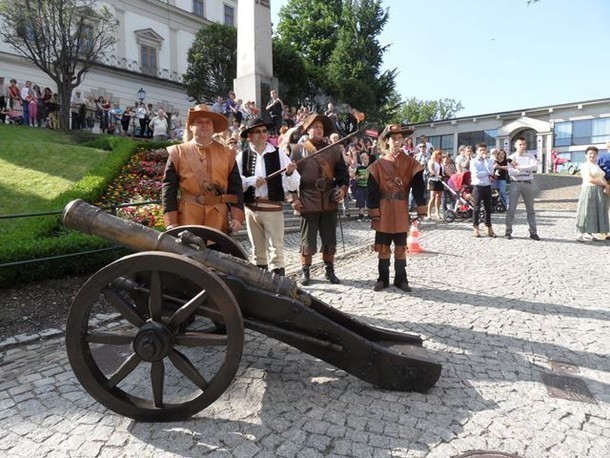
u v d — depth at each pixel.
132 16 28.62
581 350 3.66
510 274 6.05
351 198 13.17
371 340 3.32
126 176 10.29
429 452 2.38
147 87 28.61
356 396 2.94
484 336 3.94
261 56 15.04
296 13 38.72
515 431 2.57
